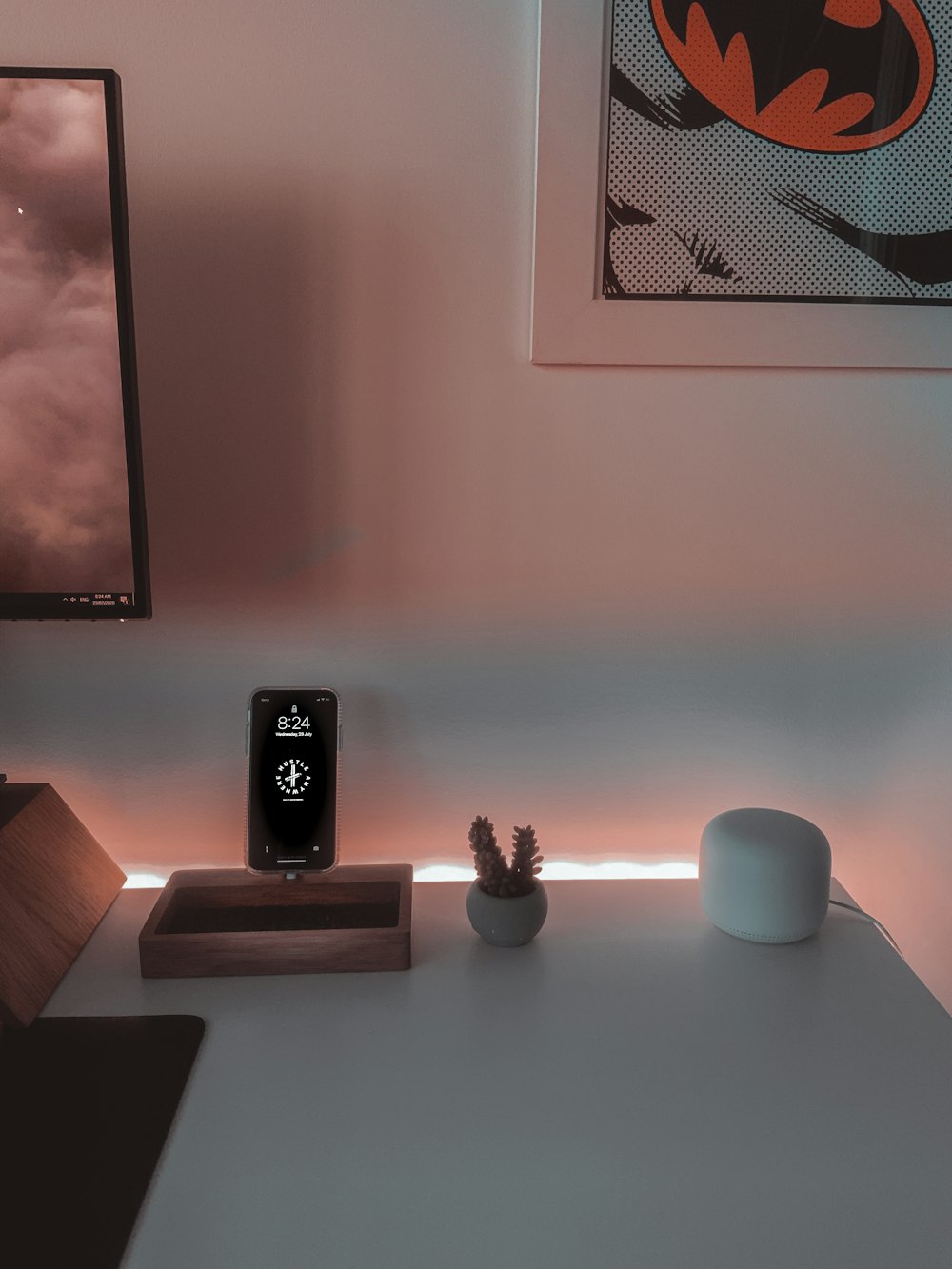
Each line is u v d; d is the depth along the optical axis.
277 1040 0.73
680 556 0.97
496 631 0.97
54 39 0.85
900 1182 0.60
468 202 0.89
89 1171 0.60
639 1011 0.77
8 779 0.97
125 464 0.77
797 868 0.85
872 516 0.97
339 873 0.92
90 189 0.72
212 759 0.98
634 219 0.90
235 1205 0.58
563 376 0.93
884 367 0.94
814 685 1.00
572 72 0.86
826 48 0.88
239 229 0.89
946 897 1.06
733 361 0.92
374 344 0.91
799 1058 0.72
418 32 0.87
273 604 0.95
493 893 0.86
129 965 0.83
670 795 1.02
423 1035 0.74
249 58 0.86
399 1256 0.54
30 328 0.74
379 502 0.94
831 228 0.91
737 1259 0.54
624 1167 0.61
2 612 0.79
